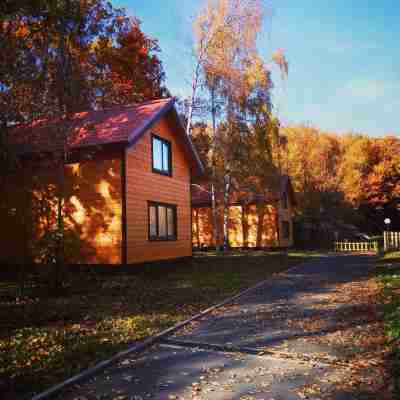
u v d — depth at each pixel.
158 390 4.69
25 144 12.04
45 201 15.88
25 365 5.38
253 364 5.49
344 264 20.50
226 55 25.03
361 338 6.54
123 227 14.97
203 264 20.00
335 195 45.22
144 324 7.62
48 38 11.90
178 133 19.62
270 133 27.98
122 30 24.95
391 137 51.94
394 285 11.38
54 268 10.86
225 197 29.34
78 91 12.23
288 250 34.88
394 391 4.42
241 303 10.00
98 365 5.33
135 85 27.14
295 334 6.95
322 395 4.46
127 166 15.33
